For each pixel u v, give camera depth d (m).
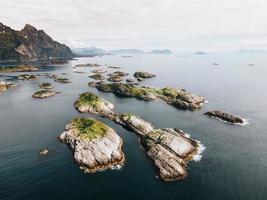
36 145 62.91
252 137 72.56
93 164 53.00
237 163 57.00
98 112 89.94
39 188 46.19
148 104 105.31
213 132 75.50
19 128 74.88
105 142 57.56
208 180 49.91
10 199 43.19
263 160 58.84
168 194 45.34
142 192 45.66
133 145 63.28
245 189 47.56
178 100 104.69
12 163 54.41
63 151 59.50
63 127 75.50
